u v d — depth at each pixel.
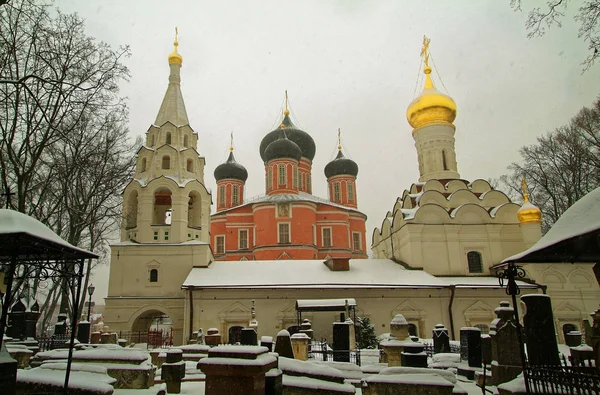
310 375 11.15
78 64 20.38
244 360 7.20
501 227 38.16
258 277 34.41
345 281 34.03
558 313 34.25
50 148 25.75
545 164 37.88
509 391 9.76
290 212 45.91
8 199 17.11
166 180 36.31
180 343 33.38
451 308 33.53
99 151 27.83
